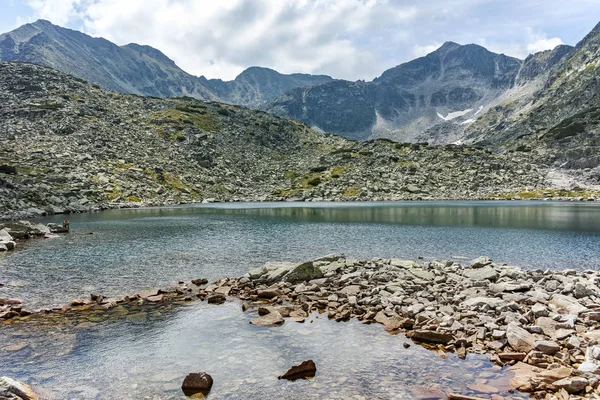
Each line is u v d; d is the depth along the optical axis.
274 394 12.84
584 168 185.00
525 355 15.18
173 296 25.45
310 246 46.16
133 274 31.97
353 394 12.75
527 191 159.75
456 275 29.09
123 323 20.23
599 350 14.22
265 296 25.03
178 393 13.01
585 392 12.30
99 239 52.47
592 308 20.17
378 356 15.78
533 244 46.81
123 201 125.88
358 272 29.92
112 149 164.38
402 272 29.89
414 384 13.38
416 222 73.31
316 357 15.80
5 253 41.94
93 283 29.00
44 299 24.88
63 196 107.31
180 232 59.84
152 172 158.25
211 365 15.19
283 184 184.12
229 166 192.25
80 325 19.97
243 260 37.78
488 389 12.95
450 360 15.31
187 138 199.50
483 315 19.47
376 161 195.38
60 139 156.88
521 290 24.34
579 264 35.16
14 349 16.84
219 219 81.88
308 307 22.09
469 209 105.00
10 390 11.86
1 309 22.28
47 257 39.50
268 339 17.83
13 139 149.50
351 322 20.05
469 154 196.62
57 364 15.34
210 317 21.11
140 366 15.15
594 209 101.38
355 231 60.53
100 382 13.82
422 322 18.91
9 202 87.75
